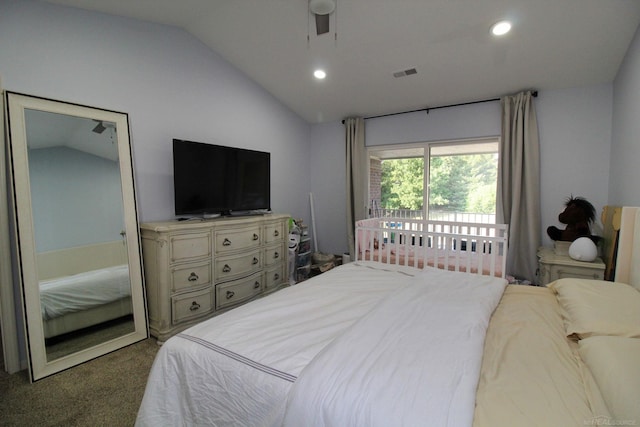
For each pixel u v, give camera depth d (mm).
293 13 2426
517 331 1284
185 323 2459
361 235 3242
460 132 3586
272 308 1494
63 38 2078
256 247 3029
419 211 4023
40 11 1976
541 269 2715
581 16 2094
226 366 1070
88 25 2207
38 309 1897
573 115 2969
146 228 2363
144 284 2424
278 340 1191
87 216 2170
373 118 4188
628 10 1979
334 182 4543
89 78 2215
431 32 2451
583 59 2531
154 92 2625
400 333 1177
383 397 827
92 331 2172
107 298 2256
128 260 2354
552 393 877
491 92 3230
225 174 2998
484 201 3602
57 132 2027
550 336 1238
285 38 2760
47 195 1979
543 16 2139
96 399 1704
